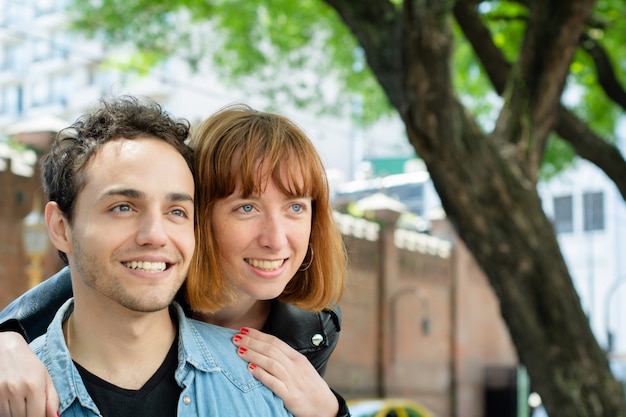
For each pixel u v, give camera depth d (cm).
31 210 1225
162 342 194
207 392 193
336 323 263
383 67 614
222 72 1377
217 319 246
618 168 774
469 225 598
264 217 224
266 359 210
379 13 629
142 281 180
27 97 3175
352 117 1498
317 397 213
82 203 182
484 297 2092
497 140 644
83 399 181
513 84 653
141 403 187
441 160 585
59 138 192
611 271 2947
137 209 182
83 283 186
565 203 3020
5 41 3178
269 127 224
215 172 220
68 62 3119
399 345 1792
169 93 2723
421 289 1881
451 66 573
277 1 1216
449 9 554
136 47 1345
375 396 1720
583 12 637
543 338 605
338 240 245
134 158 182
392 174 2727
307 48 1370
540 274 600
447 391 1953
